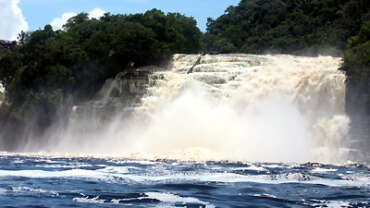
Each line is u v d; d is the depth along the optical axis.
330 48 102.00
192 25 104.69
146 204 19.33
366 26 77.75
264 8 153.50
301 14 132.75
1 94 84.56
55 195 21.30
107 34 84.06
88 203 19.47
